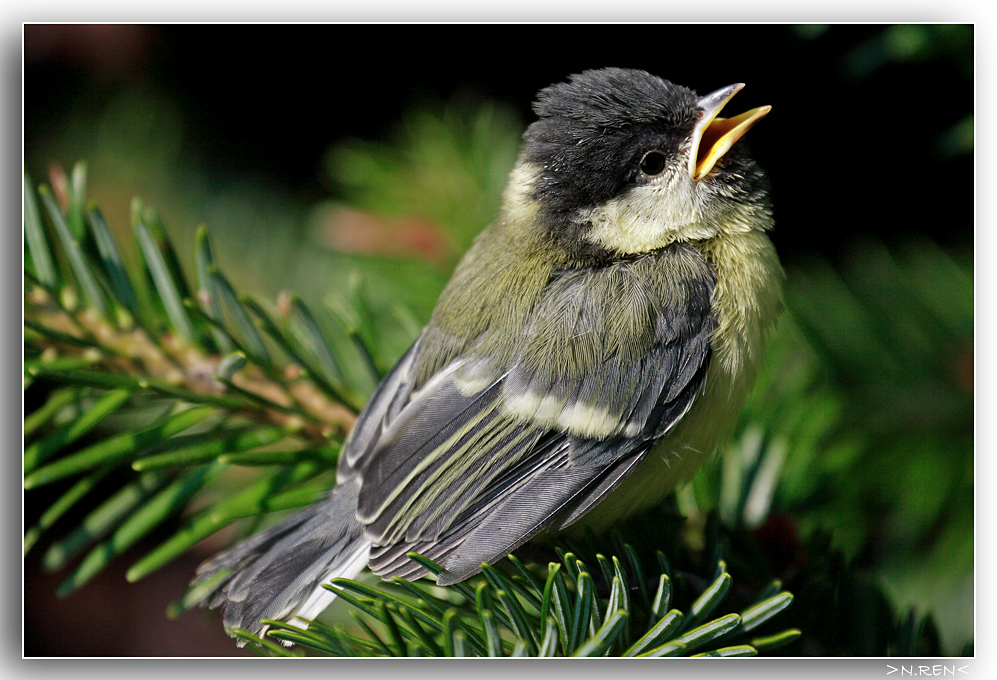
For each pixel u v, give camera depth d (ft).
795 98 23.34
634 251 18.39
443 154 23.04
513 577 15.02
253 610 15.99
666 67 23.11
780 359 19.04
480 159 22.94
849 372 19.31
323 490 17.67
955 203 22.06
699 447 17.33
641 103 18.33
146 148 24.53
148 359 16.20
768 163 23.81
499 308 17.78
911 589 17.30
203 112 24.85
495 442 17.03
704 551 15.56
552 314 17.43
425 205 22.68
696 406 17.34
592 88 18.63
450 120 23.73
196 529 14.30
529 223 18.75
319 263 23.17
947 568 17.22
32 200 15.51
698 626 12.58
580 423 16.83
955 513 17.42
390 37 24.38
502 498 16.87
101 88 24.21
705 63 23.12
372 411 17.30
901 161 22.67
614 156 18.29
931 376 19.12
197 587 16.21
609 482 16.71
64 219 15.87
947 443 18.13
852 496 17.44
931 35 17.35
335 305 18.92
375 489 16.70
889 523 17.57
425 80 24.56
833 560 14.98
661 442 17.12
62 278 16.10
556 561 17.34
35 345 15.93
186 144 24.89
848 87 22.80
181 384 16.20
